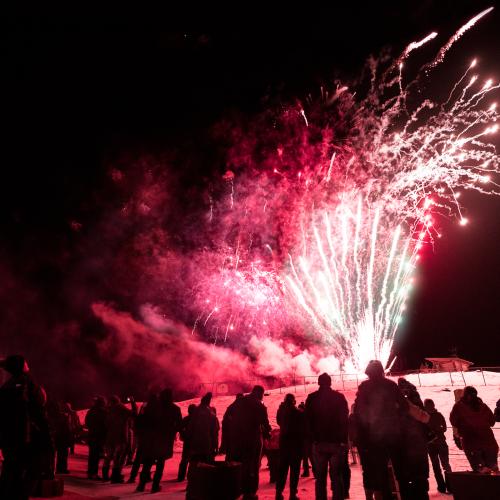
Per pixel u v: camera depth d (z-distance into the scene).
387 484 6.12
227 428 8.54
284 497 8.48
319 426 6.75
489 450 7.98
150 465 9.32
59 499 7.62
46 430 5.54
